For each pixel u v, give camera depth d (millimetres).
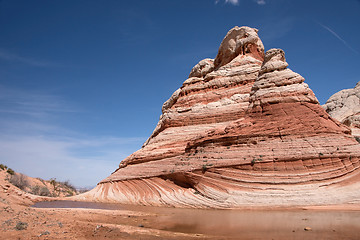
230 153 22578
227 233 11375
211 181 22156
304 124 21641
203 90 36906
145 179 28953
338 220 12570
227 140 23703
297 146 20547
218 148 23828
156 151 32688
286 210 16891
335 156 19297
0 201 16719
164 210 20359
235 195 19922
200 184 22875
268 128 22500
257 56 38625
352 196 17281
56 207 23625
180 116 35094
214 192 21312
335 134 20734
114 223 14773
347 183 18328
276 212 16266
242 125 23797
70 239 10062
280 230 11133
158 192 26094
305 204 17562
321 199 17578
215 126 31281
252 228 11938
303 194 18156
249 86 33375
